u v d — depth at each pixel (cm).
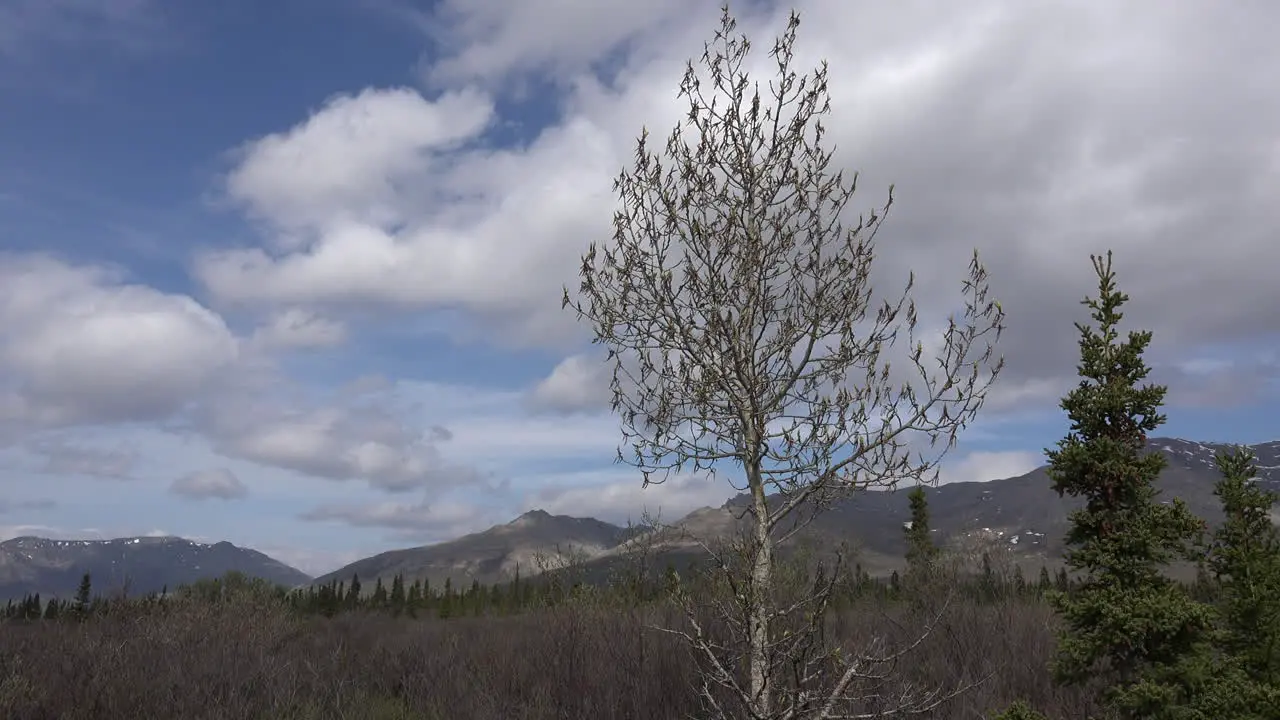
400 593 5906
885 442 575
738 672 632
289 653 1427
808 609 568
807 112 627
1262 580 705
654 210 631
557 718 1005
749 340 618
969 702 912
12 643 1309
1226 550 725
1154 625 694
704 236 612
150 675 1180
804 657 541
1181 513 724
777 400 616
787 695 545
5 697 1020
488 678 1165
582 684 1048
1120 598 723
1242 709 643
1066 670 763
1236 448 764
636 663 1048
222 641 1399
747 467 615
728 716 609
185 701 1047
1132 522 737
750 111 633
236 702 1055
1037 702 952
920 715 786
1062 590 788
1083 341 795
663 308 616
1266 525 732
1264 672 685
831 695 546
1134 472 724
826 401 600
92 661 1208
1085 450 749
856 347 598
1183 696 687
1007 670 1054
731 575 533
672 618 1068
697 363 614
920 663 1046
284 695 1096
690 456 623
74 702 1048
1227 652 728
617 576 1227
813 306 610
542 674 1127
